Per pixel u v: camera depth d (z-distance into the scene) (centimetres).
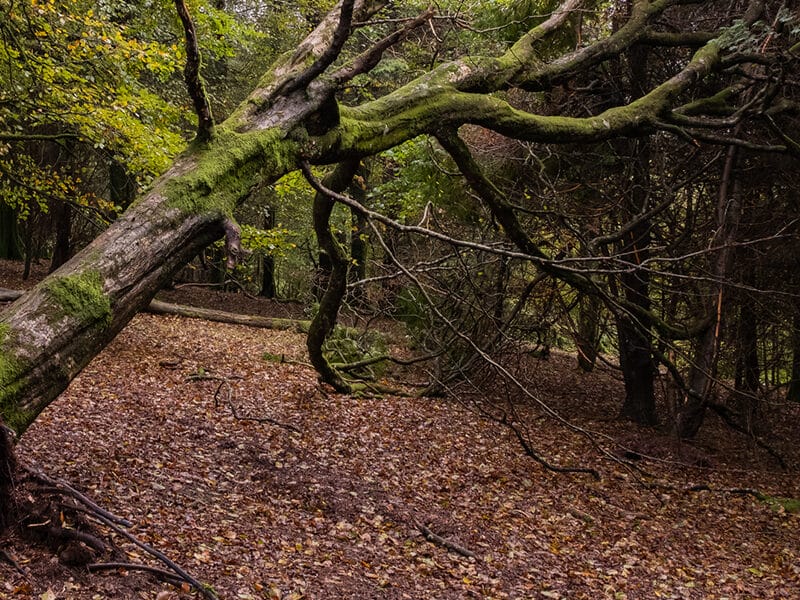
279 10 1927
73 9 1005
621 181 1245
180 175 473
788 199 1169
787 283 1212
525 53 773
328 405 1191
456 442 1105
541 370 1861
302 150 544
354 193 2059
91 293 416
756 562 793
